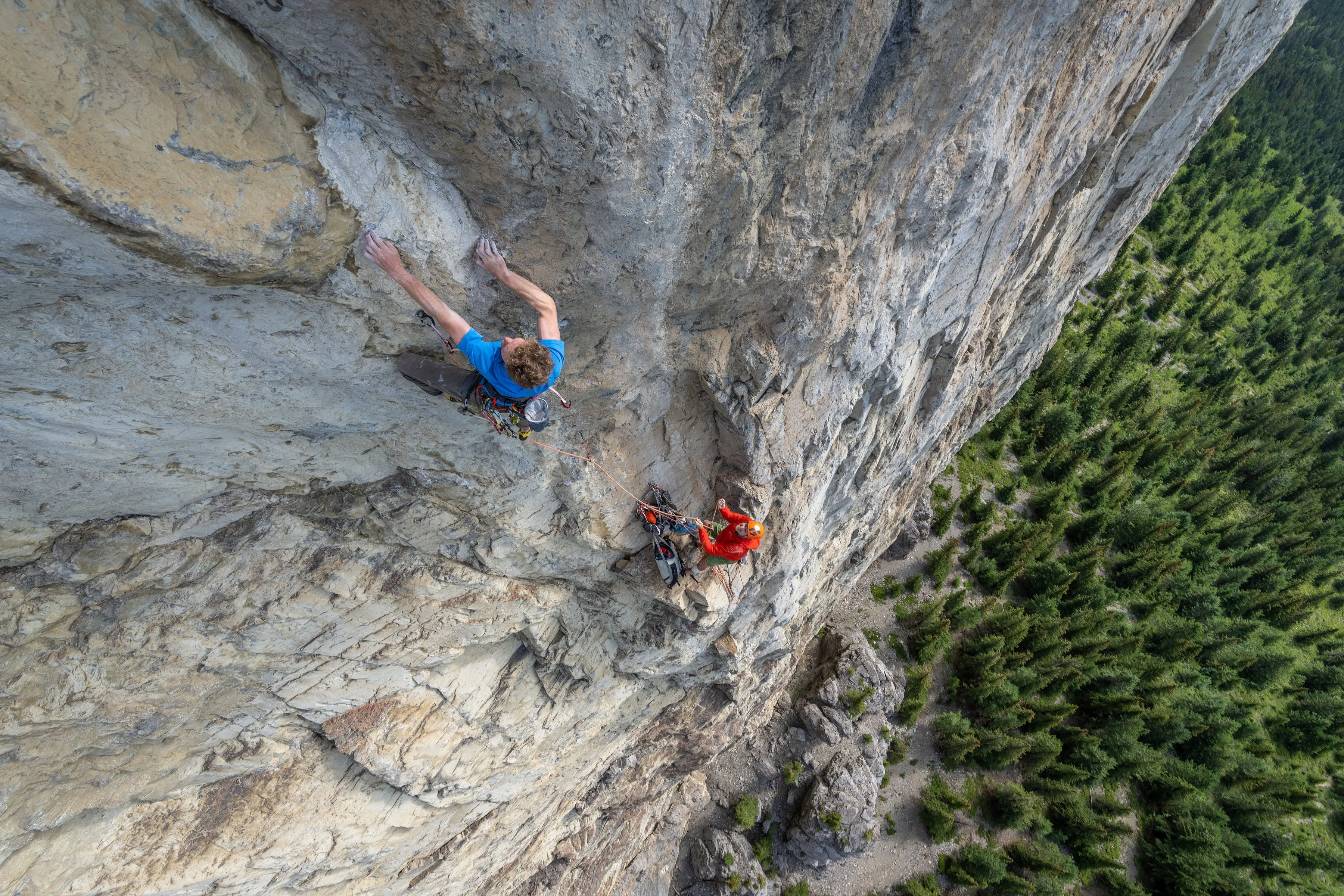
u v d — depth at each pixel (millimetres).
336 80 3334
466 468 6418
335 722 8078
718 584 8852
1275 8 13625
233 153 3168
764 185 5406
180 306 3895
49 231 2959
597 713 11297
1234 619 36000
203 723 7016
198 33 2844
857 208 6480
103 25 2596
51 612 5297
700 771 23031
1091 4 7055
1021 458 35125
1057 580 30234
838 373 8391
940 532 30156
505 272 4484
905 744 25562
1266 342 52031
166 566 5711
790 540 9516
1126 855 27422
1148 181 17875
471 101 3545
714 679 12594
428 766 9141
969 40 5719
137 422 4562
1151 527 34344
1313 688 34781
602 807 15430
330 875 9297
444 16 3090
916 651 27188
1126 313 45844
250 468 5531
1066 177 11117
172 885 7414
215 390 4613
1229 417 44094
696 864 22328
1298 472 43781
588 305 5363
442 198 4125
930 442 16672
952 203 7727
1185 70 13281
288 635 6840
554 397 6164
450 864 11469
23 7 2395
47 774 6074
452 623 8008
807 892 22594
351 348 4777
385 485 6438
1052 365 37438
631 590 9102
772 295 6664
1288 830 30641
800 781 23625
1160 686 29688
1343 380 51156
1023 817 24750
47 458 4449
